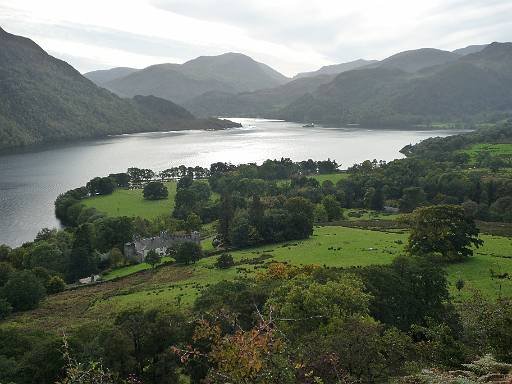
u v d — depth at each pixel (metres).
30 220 158.75
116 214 160.50
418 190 164.62
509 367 17.53
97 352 40.06
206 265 100.00
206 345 37.16
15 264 113.56
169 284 87.56
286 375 14.84
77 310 79.00
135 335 43.50
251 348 14.60
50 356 40.19
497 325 28.83
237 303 46.91
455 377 17.05
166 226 141.12
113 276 105.62
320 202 165.12
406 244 96.38
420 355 31.20
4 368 40.66
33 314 78.75
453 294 62.03
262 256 98.75
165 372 41.06
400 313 48.81
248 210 126.81
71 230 140.25
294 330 36.91
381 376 28.08
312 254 94.62
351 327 31.62
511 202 146.62
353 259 87.44
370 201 171.00
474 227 81.19
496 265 75.50
